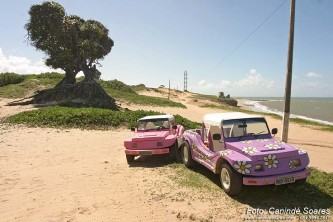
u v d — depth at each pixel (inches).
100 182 374.3
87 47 1337.4
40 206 306.3
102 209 291.9
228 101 3218.5
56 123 830.5
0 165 459.5
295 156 299.6
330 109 3769.7
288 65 576.4
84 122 836.6
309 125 1092.5
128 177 391.9
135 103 1642.5
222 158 320.8
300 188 317.1
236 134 342.6
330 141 698.2
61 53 1341.0
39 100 1321.4
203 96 3774.6
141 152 450.6
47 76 1939.0
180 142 455.2
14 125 825.5
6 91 1545.3
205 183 351.6
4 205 312.3
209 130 370.3
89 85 1370.6
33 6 1318.9
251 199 299.4
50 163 472.1
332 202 287.3
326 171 407.8
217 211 275.1
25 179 393.4
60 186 363.6
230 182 300.4
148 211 282.7
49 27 1328.7
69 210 293.1
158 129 493.4
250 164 287.3
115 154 532.7
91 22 1455.5
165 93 3410.4
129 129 816.9
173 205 293.3
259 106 4392.2
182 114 1402.6
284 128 577.6
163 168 426.6
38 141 637.9
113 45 1520.7
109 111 931.3
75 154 531.8
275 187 317.7
